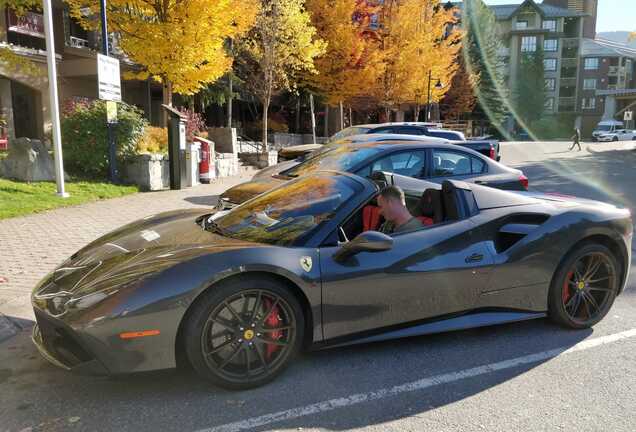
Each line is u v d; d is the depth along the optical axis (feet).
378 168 21.01
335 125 108.99
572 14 261.03
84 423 8.80
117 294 9.04
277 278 10.01
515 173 24.35
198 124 54.80
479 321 11.98
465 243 11.68
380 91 89.66
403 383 10.28
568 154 97.04
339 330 10.53
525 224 12.52
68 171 37.29
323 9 70.79
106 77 34.24
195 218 13.51
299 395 9.75
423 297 11.19
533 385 10.29
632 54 276.21
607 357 11.64
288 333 10.10
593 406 9.52
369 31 82.48
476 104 196.13
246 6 48.47
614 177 52.06
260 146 75.05
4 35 50.80
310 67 65.51
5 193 29.53
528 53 246.88
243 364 9.87
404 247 11.04
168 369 9.27
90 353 8.94
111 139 36.47
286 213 11.71
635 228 26.37
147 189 38.17
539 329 13.25
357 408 9.32
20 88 55.93
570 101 269.64
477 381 10.42
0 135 49.96
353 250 10.16
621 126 199.31
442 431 8.64
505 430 8.70
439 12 99.86
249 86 66.13
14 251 19.79
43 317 9.53
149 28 41.68
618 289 13.60
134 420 8.88
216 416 9.00
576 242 12.76
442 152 22.68
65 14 57.21
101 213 27.99
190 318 9.27
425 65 97.14
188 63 43.34
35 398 9.66
